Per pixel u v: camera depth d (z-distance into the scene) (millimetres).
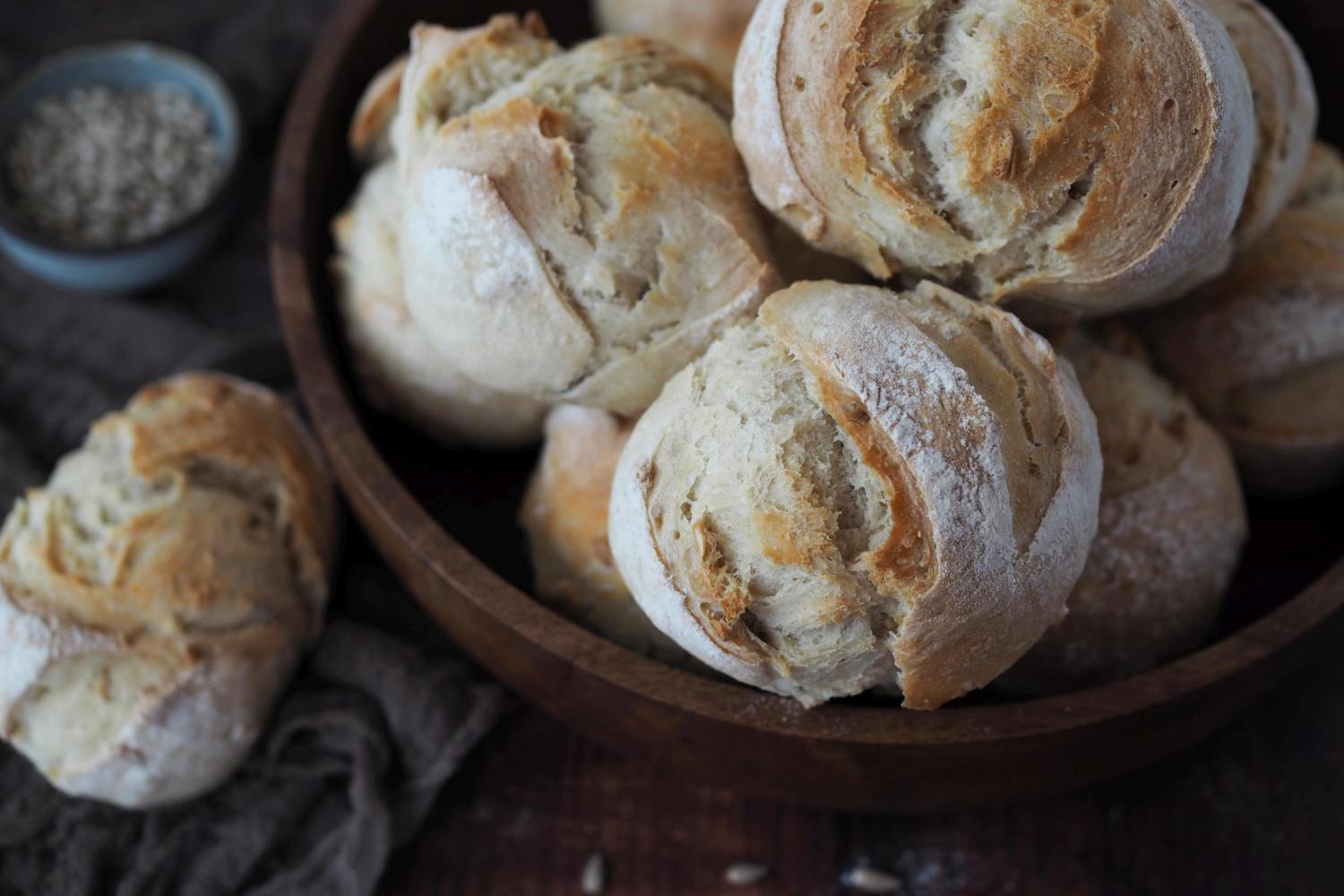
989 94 486
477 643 534
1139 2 490
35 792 563
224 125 679
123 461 561
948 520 474
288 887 553
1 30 713
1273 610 510
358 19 590
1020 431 486
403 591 594
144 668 542
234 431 567
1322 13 584
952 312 497
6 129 681
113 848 559
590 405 524
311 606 572
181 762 547
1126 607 529
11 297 656
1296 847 562
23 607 540
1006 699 544
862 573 480
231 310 661
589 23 629
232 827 559
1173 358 558
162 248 645
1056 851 562
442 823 568
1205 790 569
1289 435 552
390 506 526
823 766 507
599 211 507
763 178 506
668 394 504
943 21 496
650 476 494
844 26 492
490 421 565
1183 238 495
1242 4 531
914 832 565
